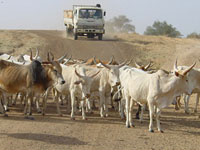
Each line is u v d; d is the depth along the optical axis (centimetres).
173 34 7431
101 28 3866
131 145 982
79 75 1248
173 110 1612
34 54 3222
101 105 1374
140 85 1148
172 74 1123
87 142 989
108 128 1173
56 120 1262
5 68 1273
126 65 1482
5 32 4578
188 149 970
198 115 1506
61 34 5028
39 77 1261
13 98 1756
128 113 1213
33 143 950
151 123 1143
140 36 5109
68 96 1427
